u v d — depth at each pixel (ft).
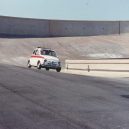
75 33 261.03
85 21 263.29
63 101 35.53
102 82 56.59
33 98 36.63
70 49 193.57
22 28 247.91
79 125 25.66
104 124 26.16
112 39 238.27
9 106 32.09
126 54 189.47
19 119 27.17
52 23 256.93
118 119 27.96
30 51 178.50
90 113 30.04
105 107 33.12
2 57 157.17
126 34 268.82
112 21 270.46
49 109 31.24
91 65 94.07
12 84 46.50
